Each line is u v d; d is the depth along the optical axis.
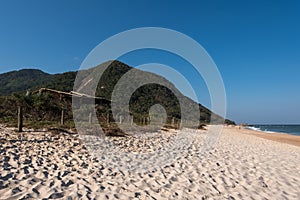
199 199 4.38
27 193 3.88
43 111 18.33
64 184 4.52
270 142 19.75
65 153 7.51
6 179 4.45
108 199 4.00
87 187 4.48
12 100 18.09
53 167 5.67
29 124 14.20
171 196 4.41
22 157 6.30
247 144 15.59
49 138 10.20
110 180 5.13
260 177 6.20
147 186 4.91
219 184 5.39
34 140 9.41
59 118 18.70
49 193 3.99
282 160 9.29
